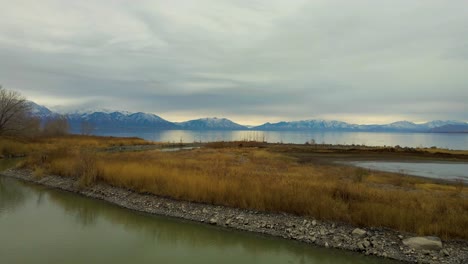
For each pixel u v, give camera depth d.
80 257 10.64
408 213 12.64
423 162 45.31
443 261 10.55
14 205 17.56
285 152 57.31
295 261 10.94
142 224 14.74
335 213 13.51
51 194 20.48
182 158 35.56
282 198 15.09
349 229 12.88
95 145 64.88
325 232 12.89
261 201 15.31
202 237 13.18
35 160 29.95
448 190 20.39
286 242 12.64
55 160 27.56
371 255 11.35
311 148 68.62
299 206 14.50
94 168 22.42
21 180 25.38
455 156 54.81
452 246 11.19
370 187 17.84
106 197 19.14
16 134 56.59
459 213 12.58
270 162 35.56
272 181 17.66
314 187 15.98
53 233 13.05
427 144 142.25
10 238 12.28
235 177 18.55
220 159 36.28
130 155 34.75
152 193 18.56
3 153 40.56
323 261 10.95
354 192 15.02
